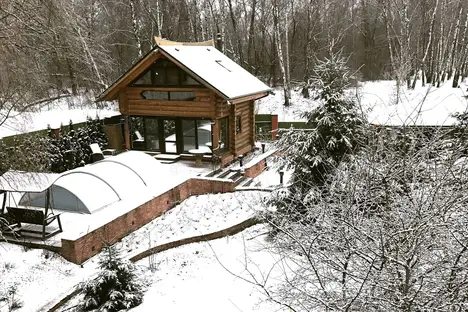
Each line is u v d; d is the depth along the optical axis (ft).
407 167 15.55
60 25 41.96
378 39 137.90
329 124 32.19
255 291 29.32
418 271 14.64
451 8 116.16
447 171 14.57
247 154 69.77
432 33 103.09
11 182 41.06
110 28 109.40
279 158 37.24
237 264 33.78
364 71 133.80
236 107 64.90
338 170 19.15
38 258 34.14
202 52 71.26
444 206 13.97
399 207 16.03
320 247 17.25
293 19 121.39
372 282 14.11
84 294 30.09
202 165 60.18
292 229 21.03
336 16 136.36
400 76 76.23
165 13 115.65
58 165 57.57
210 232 39.88
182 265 35.12
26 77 44.96
